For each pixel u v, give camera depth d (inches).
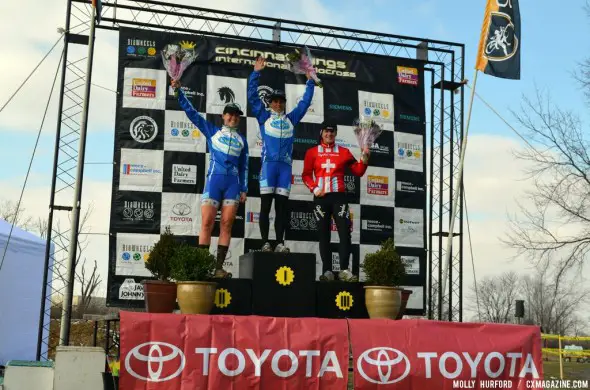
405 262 450.3
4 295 520.1
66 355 277.3
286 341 292.2
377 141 453.4
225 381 283.0
